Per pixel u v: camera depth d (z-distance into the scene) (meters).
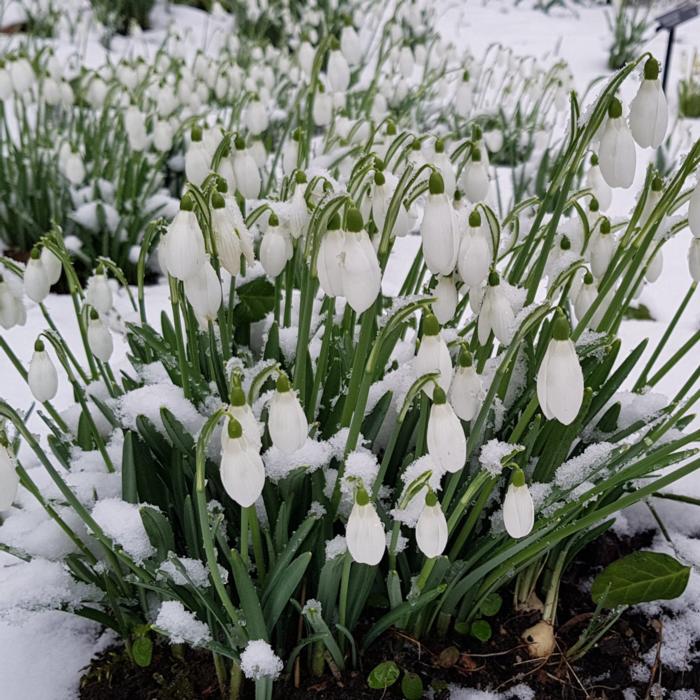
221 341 0.38
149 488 0.33
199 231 0.26
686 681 0.35
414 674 0.33
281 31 1.50
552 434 0.32
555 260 0.35
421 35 1.32
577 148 0.30
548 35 1.83
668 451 0.28
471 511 0.33
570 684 0.34
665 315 0.66
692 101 1.27
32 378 0.32
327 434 0.34
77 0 1.40
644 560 0.35
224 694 0.33
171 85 0.81
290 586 0.29
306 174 0.34
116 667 0.34
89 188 0.73
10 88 0.67
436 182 0.25
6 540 0.33
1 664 0.35
